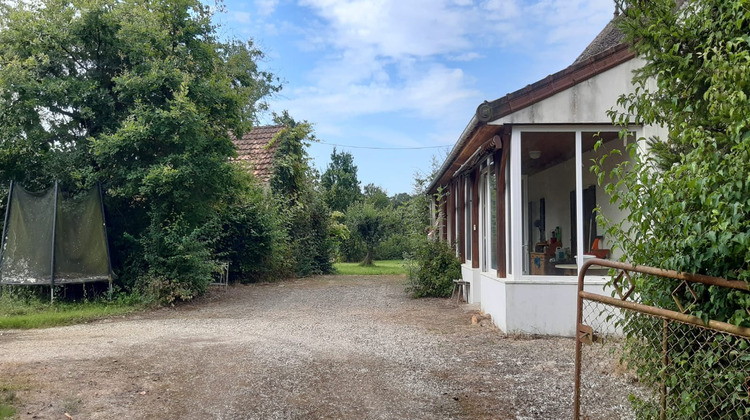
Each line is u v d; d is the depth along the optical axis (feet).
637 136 28.43
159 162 40.78
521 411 16.39
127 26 40.93
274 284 59.88
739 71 9.52
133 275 43.24
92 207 41.50
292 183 71.46
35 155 42.57
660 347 10.66
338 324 32.65
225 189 44.91
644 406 11.21
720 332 9.22
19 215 40.45
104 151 39.63
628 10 13.30
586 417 15.72
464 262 45.57
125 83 39.99
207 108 44.39
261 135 75.00
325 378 20.08
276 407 16.80
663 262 9.85
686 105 11.69
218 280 58.44
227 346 25.91
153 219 41.52
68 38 41.39
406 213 69.67
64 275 40.01
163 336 28.86
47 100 40.52
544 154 33.27
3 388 18.28
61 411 16.20
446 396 17.92
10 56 41.14
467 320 33.71
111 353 24.30
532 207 35.32
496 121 28.35
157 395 17.94
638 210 10.14
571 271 29.99
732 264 9.12
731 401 9.07
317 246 74.08
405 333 29.32
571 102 28.17
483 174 37.65
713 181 8.75
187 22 44.45
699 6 12.18
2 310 35.99
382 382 19.56
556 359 22.84
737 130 8.93
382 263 103.65
